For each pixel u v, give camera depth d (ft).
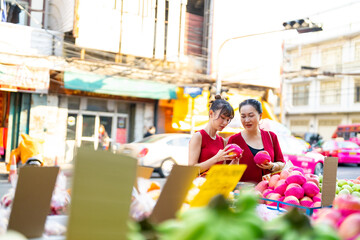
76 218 3.12
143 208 5.25
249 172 10.53
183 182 4.84
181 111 52.19
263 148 10.82
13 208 4.38
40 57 43.42
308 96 123.75
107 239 3.18
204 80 54.90
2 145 44.04
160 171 36.35
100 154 3.24
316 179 9.12
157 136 39.14
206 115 53.31
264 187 9.55
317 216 4.61
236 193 8.11
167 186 4.73
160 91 49.55
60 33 45.14
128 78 47.55
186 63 52.90
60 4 47.03
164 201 4.73
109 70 47.73
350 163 72.49
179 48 51.85
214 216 2.79
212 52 55.26
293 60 124.26
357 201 4.19
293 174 8.90
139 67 49.47
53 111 45.21
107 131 50.57
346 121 113.80
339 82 114.93
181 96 51.11
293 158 42.96
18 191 4.39
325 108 118.52
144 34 48.78
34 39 43.68
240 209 2.93
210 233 2.67
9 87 41.24
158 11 49.93
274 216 6.55
